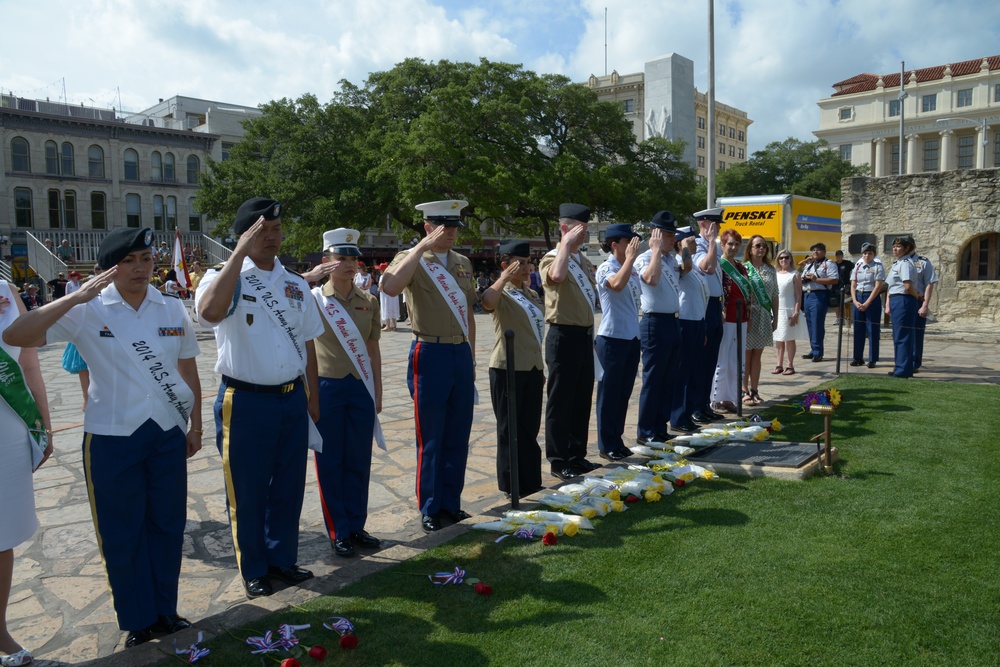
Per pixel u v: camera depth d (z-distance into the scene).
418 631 3.35
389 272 4.42
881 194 17.48
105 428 3.31
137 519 3.38
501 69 28.12
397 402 9.25
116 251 3.27
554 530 4.33
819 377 10.23
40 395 3.44
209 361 13.81
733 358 7.91
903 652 3.05
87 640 3.49
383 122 28.75
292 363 3.85
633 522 4.59
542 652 3.13
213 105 51.59
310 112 27.78
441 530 4.62
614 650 3.12
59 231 38.78
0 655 3.21
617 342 6.02
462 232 31.61
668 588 3.66
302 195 26.95
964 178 16.44
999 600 3.46
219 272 3.59
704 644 3.14
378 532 4.75
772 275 8.57
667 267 6.57
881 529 4.34
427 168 24.39
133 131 40.94
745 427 6.70
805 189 54.66
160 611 3.48
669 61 35.62
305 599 3.70
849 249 17.80
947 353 12.60
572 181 26.45
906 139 72.50
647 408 6.57
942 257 16.83
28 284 29.03
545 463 6.20
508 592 3.69
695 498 4.99
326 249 4.49
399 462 6.39
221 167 29.09
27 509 3.27
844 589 3.60
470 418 4.89
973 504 4.73
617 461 6.08
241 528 3.81
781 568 3.85
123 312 3.37
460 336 4.78
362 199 26.56
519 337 5.24
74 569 4.37
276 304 3.82
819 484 5.19
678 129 36.16
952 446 6.11
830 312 21.27
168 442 3.45
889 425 6.87
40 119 37.91
